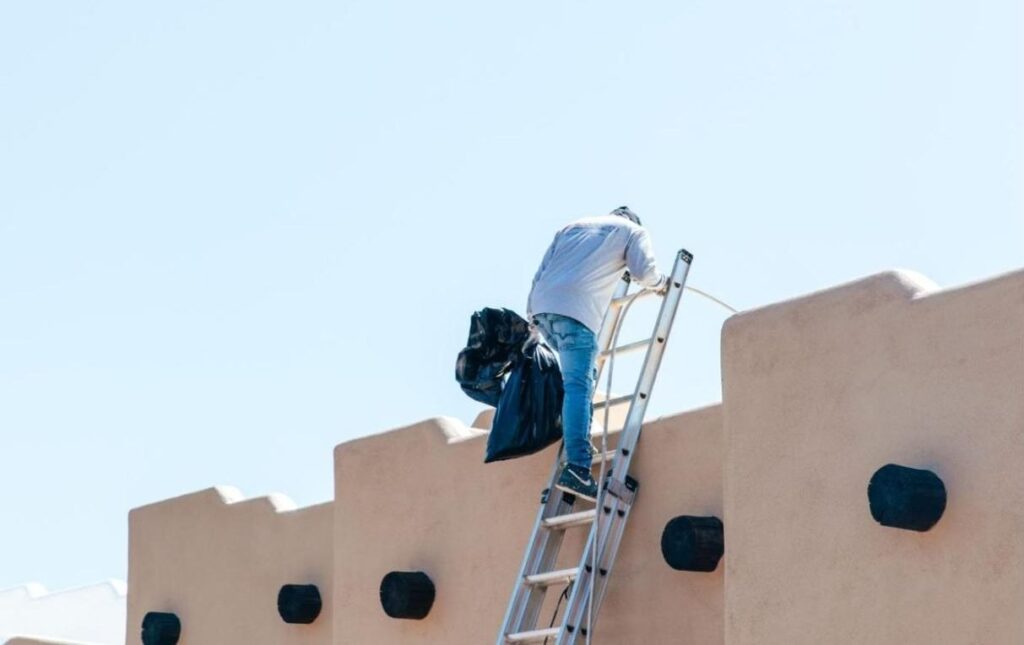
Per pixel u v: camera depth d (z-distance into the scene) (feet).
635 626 62.80
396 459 74.54
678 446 62.75
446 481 71.92
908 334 53.47
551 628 62.64
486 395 66.74
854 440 54.29
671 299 63.82
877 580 52.80
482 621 68.80
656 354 63.82
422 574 71.05
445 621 70.54
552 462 67.26
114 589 131.54
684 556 59.72
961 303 52.26
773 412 56.65
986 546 50.37
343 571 75.61
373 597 74.02
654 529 62.90
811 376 55.83
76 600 129.80
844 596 53.52
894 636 52.06
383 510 74.49
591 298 63.00
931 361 52.75
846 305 55.36
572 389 62.59
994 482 50.47
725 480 57.52
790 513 55.47
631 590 63.21
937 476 51.67
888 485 51.37
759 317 57.77
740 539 56.65
